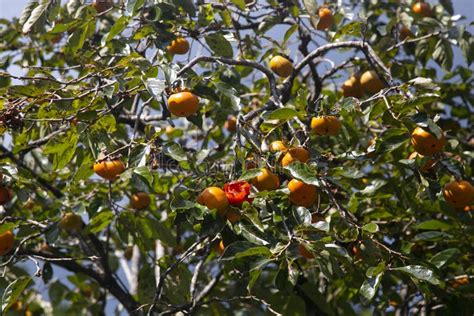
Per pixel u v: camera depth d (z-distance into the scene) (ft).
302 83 21.67
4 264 15.44
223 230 13.19
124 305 20.20
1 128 14.30
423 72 21.25
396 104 13.12
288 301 16.92
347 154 14.01
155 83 13.76
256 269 12.10
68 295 22.82
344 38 22.29
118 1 20.20
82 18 17.26
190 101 14.21
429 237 16.22
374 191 16.97
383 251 13.61
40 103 14.62
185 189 13.16
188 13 17.12
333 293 20.47
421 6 22.02
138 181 13.05
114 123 15.02
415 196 17.25
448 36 20.24
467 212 16.78
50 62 22.63
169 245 17.76
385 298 16.99
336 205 13.56
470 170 16.79
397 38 20.80
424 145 13.35
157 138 14.47
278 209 12.84
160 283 15.39
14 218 15.87
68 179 19.29
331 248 12.42
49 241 16.29
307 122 15.60
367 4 22.08
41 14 17.12
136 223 17.70
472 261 17.89
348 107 13.60
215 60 15.35
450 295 16.28
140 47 19.01
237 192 12.79
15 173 14.80
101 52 18.93
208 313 20.48
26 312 23.49
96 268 22.21
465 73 22.06
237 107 14.33
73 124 14.93
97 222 17.35
